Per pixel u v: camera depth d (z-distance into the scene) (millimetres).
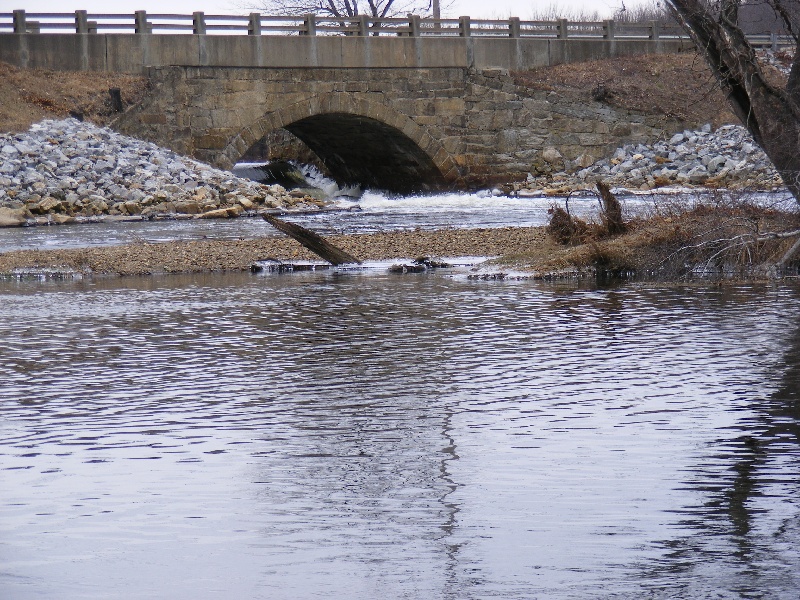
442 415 16406
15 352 22188
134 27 72875
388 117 79938
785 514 11852
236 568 10672
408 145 82688
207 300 29734
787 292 28891
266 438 15250
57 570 10688
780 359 20047
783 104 31047
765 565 10555
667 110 86125
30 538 11539
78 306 28953
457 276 34531
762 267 32688
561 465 13766
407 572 10539
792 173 31359
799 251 32938
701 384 18125
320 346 22344
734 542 11125
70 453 14641
